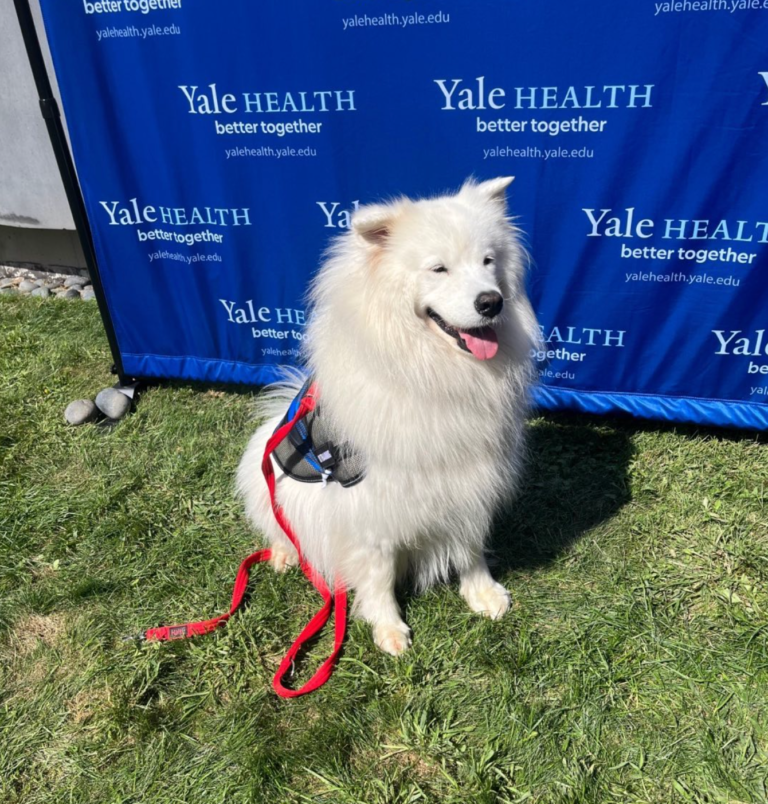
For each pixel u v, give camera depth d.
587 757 2.12
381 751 2.20
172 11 3.29
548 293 3.55
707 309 3.35
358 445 2.26
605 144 3.11
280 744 2.22
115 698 2.39
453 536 2.52
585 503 3.26
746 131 2.92
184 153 3.66
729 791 1.99
